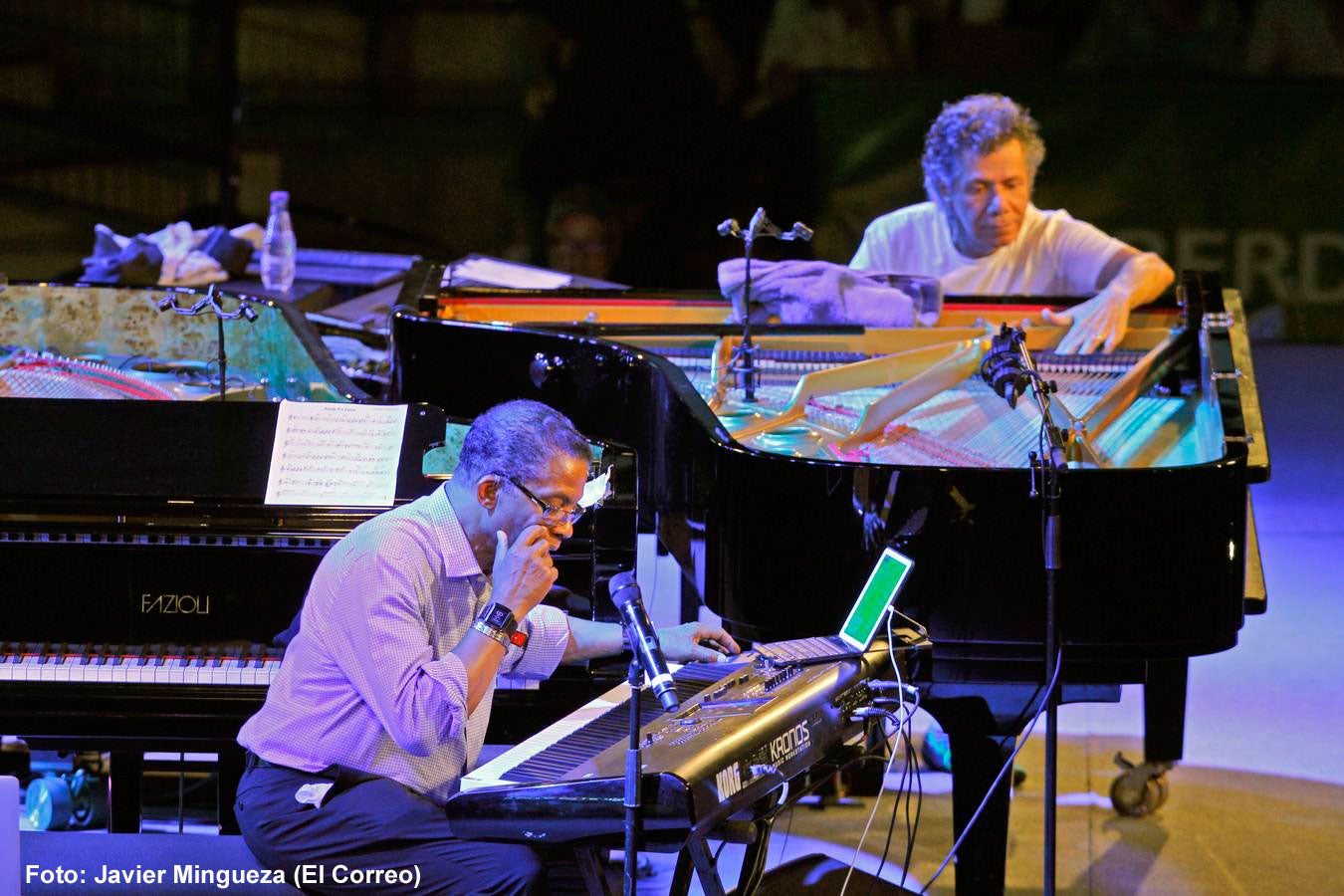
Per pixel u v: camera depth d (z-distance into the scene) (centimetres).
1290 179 3675
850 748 1184
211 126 3759
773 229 1647
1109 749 1881
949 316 1850
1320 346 3744
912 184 3609
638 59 3653
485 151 3762
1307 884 1513
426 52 3747
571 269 2923
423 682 1047
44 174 3672
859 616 1179
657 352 1764
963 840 1238
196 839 1158
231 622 1299
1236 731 1939
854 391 1691
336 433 1349
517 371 1561
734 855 1568
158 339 1855
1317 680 2117
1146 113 3647
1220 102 3644
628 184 3675
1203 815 1681
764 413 1569
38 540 1297
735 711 1059
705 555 1298
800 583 1234
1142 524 1181
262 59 3762
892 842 1588
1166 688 1599
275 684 1130
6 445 1329
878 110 3597
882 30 3659
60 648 1305
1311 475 3122
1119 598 1188
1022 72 3634
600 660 1265
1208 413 1477
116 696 1259
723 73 3638
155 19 3709
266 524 1282
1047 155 3662
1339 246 3697
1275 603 2441
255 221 3731
